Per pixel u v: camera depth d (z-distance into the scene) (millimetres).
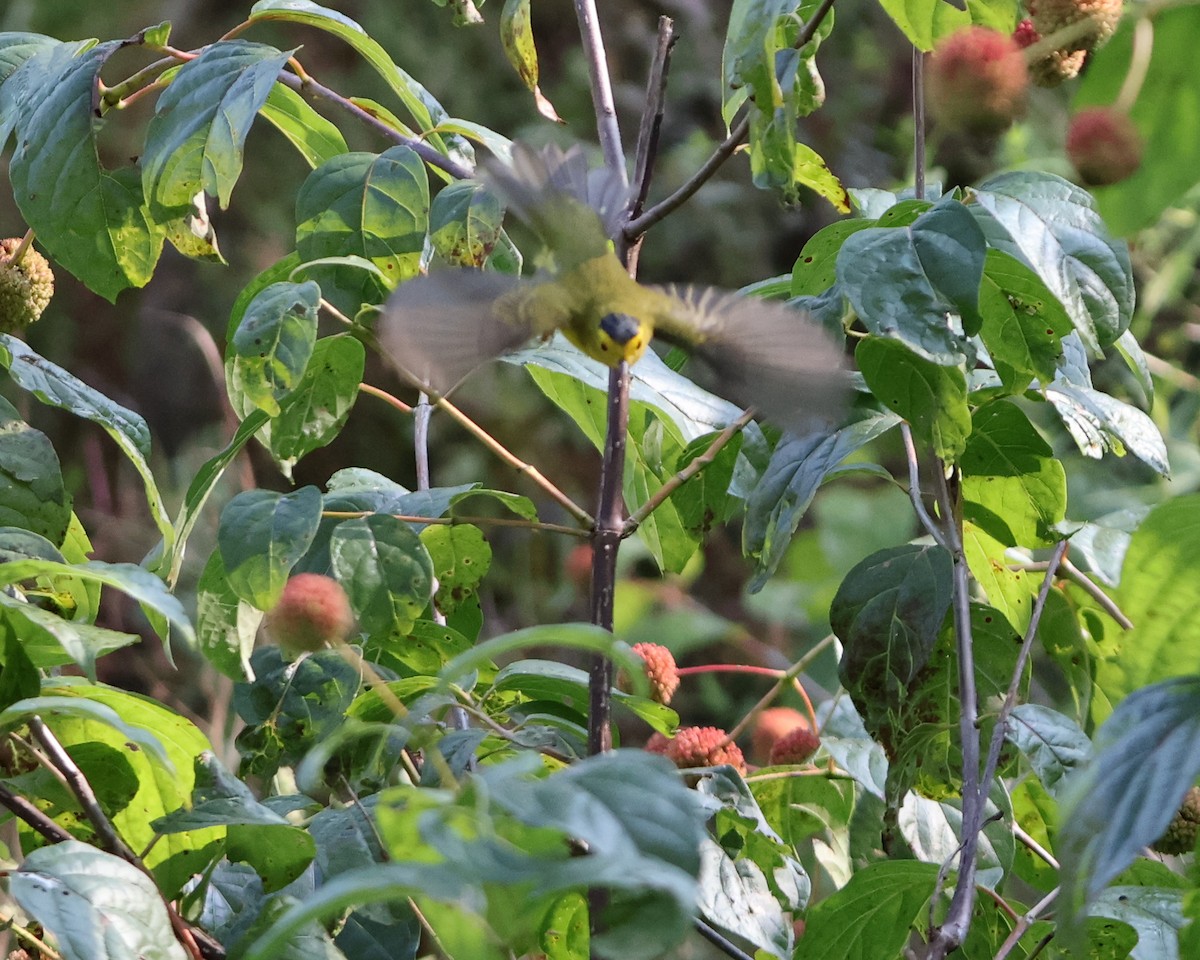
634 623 9984
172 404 11680
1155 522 3270
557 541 11711
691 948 5801
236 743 4086
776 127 3674
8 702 3328
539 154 3861
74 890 2994
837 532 9781
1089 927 4055
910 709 4445
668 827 2256
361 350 4367
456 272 3568
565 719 4504
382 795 2420
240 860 3602
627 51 12992
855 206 4781
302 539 3928
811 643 10195
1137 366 4594
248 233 12109
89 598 4453
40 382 4465
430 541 4703
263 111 5203
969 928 4086
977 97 3340
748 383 3580
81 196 4676
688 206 12344
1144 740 2723
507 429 11938
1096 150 2875
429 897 2201
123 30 11805
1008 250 4039
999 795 4426
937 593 4305
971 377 4621
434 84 12188
